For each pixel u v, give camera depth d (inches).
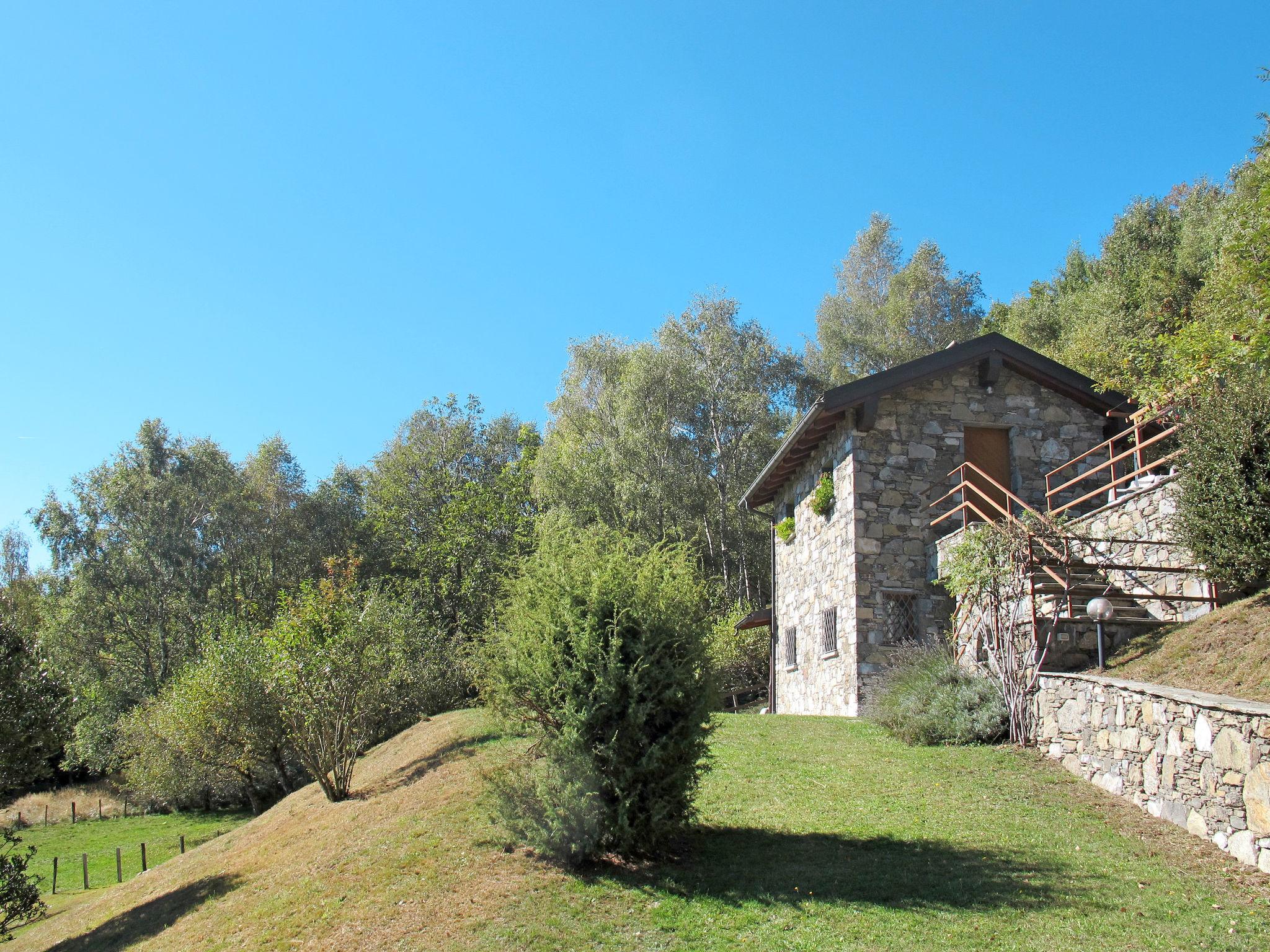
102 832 1133.7
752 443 1293.1
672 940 257.6
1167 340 567.8
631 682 307.4
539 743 323.6
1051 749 403.5
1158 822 318.7
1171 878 271.9
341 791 597.3
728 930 260.5
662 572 332.5
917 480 642.2
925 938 243.9
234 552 1560.0
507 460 1870.1
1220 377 493.0
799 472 793.6
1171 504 464.4
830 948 242.4
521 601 330.6
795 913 267.3
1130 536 498.3
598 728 312.3
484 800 385.7
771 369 1365.7
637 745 313.4
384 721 849.5
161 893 501.0
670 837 326.0
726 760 448.8
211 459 1571.1
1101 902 257.1
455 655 934.4
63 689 580.4
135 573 1446.9
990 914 255.4
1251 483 398.3
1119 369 783.1
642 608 319.0
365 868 362.6
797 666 778.8
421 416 1782.7
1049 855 297.6
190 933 369.1
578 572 324.5
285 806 675.4
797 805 369.7
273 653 652.1
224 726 762.8
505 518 1440.7
